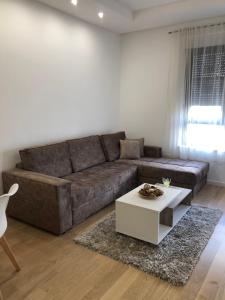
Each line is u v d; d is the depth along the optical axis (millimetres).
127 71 4988
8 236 2633
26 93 3250
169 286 1915
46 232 2717
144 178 3982
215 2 3404
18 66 3098
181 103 4316
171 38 4332
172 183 3719
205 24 4027
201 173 3775
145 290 1877
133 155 4406
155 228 2377
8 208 3020
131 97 5023
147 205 2465
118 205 2580
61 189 2559
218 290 1876
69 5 3373
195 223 2887
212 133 4141
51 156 3326
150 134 4910
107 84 4758
